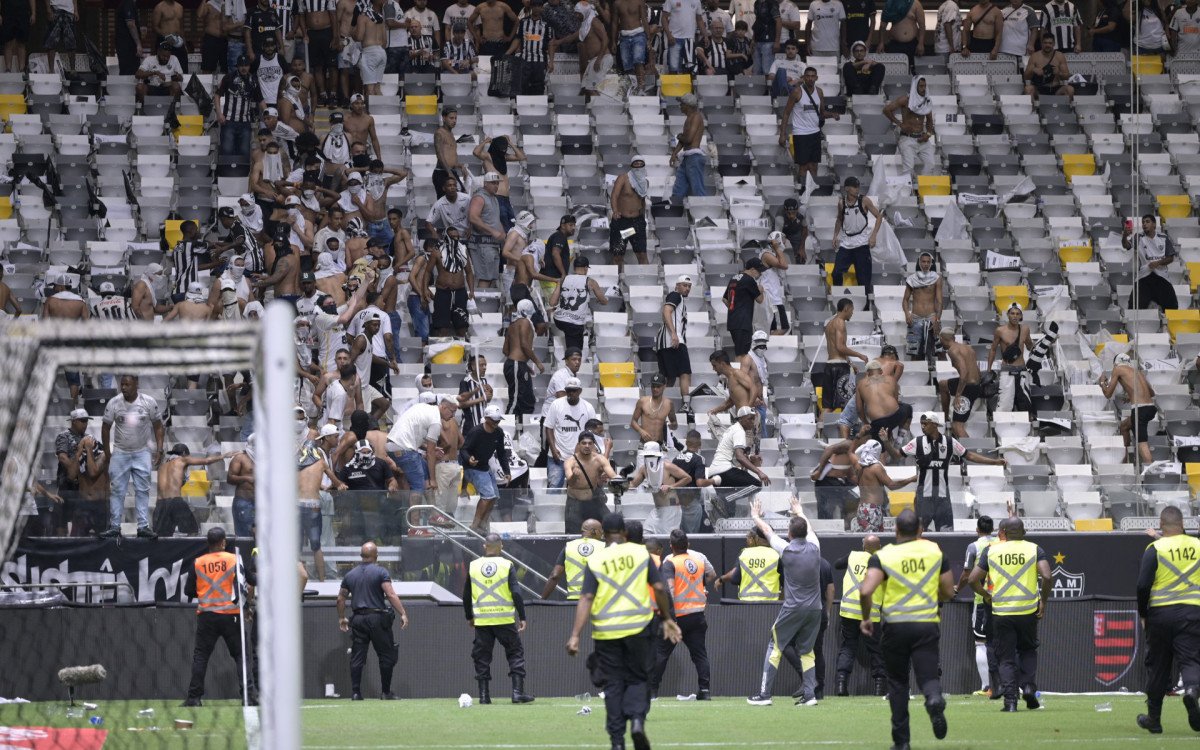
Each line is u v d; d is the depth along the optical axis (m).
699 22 110.50
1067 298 94.75
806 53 115.19
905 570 40.97
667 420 78.06
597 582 39.50
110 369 35.09
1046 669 63.56
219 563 56.47
